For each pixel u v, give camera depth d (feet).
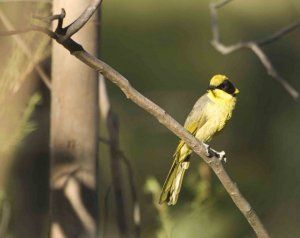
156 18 72.23
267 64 36.04
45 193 40.27
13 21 29.35
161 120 20.95
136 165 61.00
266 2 74.28
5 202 29.35
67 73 28.94
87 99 29.19
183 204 33.55
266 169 61.36
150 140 62.69
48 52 28.96
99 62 19.57
